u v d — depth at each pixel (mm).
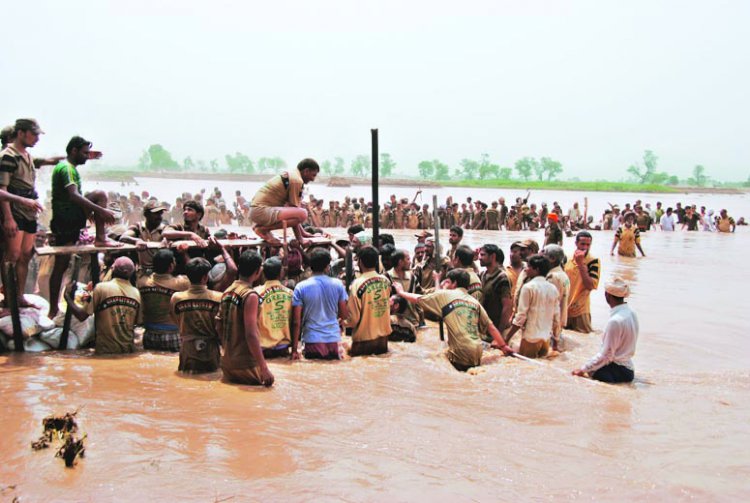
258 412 5543
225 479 4230
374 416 5551
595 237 29875
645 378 7180
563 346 8547
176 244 7918
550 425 5500
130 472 4277
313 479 4277
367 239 10086
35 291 10406
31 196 7246
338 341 7664
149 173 135625
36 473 4219
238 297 6312
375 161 9781
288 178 8766
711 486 4402
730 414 5934
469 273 8680
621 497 4207
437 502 4035
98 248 7500
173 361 7102
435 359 7641
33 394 5730
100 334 7250
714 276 16062
